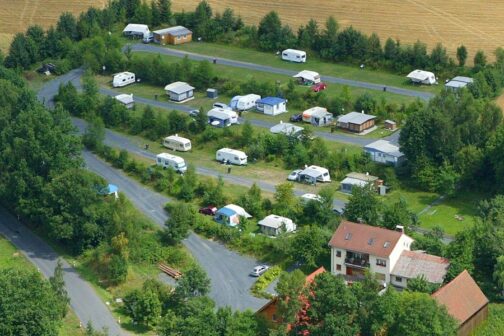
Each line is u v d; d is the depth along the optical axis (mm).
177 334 193500
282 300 193375
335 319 189375
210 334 191500
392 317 191375
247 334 192875
